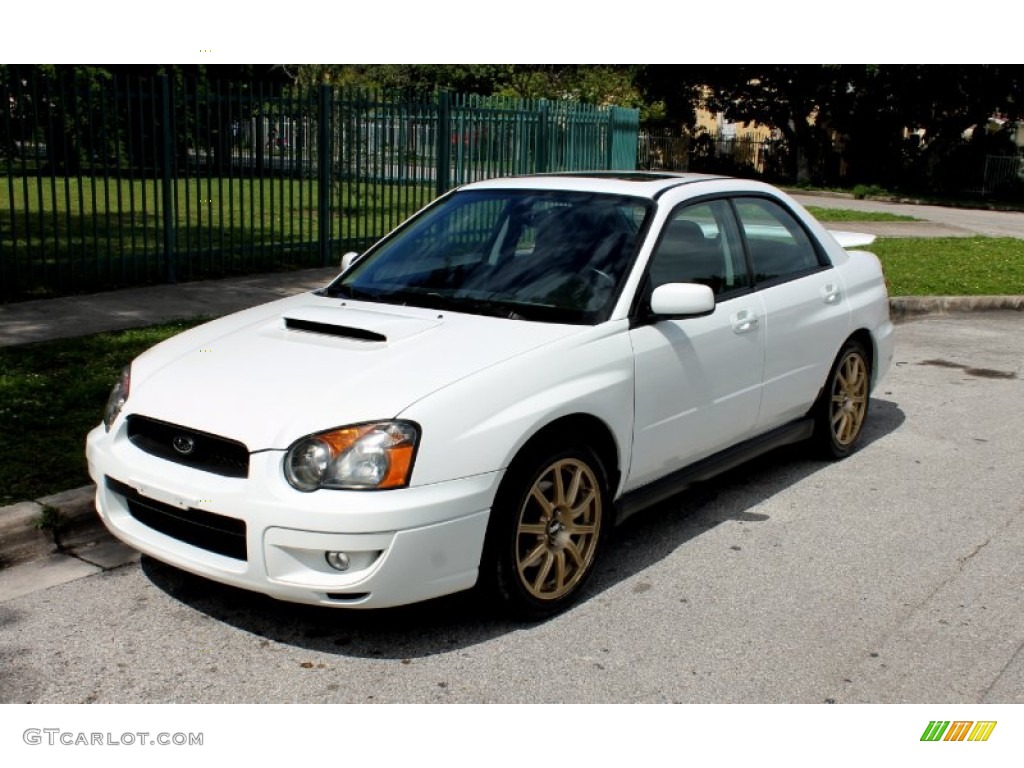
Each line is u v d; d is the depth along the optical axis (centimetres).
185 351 439
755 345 521
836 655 394
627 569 468
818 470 618
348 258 547
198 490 372
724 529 519
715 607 431
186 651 384
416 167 1431
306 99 1251
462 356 401
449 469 367
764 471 614
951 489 588
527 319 445
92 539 477
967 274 1388
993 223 2617
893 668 385
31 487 496
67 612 411
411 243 525
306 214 1658
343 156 1323
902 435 696
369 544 354
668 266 481
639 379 445
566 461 413
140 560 461
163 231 1117
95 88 1050
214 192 2016
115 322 874
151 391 407
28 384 657
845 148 3866
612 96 3428
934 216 2764
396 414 365
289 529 356
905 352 979
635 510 466
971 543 508
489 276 479
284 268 1240
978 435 700
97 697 354
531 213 508
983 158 3822
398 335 423
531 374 400
